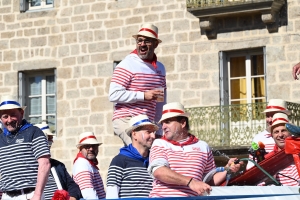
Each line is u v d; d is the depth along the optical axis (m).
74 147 50.19
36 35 51.44
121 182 20.73
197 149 18.50
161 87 21.56
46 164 20.17
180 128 18.55
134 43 49.28
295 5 46.22
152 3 48.81
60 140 50.50
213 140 47.06
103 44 49.88
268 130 23.31
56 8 51.19
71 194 21.73
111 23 49.78
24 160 20.28
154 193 18.28
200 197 16.59
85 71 50.19
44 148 20.25
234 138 46.78
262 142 22.78
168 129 18.55
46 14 51.34
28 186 20.25
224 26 47.38
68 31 50.75
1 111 20.36
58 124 50.66
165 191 18.14
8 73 51.84
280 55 46.38
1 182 20.52
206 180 18.50
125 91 21.06
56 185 22.17
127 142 21.41
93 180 25.36
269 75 46.47
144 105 21.31
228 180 18.45
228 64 47.72
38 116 51.41
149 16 48.84
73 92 50.41
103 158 49.31
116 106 21.55
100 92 49.78
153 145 18.53
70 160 50.19
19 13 51.91
